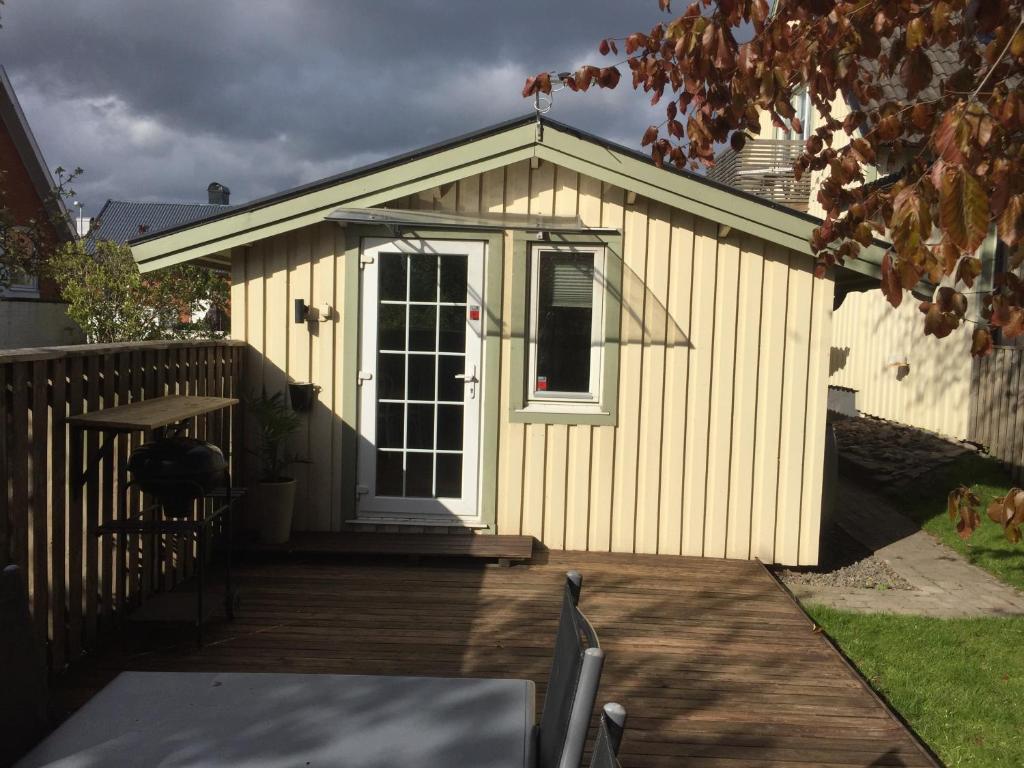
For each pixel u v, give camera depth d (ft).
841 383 48.42
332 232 22.65
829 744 12.48
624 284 22.36
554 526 22.75
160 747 6.62
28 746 7.13
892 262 10.36
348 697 7.58
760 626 17.43
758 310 22.18
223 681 7.91
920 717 14.33
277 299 22.75
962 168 9.07
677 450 22.47
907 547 25.40
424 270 22.68
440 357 22.77
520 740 6.80
